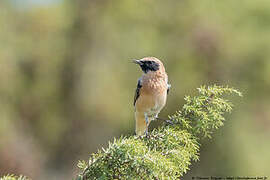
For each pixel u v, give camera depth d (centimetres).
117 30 2481
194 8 2416
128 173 507
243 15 2391
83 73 2453
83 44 2517
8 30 2409
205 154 1950
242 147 1969
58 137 2391
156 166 496
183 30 2381
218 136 1959
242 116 2034
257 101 2156
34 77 2442
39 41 2488
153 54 2342
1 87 2266
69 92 2455
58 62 2494
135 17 2477
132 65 2372
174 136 560
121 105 2311
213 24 2342
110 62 2434
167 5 2453
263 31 2327
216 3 2423
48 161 2294
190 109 595
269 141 2003
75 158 2339
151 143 563
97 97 2366
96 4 2533
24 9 2508
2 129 2123
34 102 2388
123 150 504
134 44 2409
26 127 2316
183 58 2303
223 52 2273
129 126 2264
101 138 2319
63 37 2533
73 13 2550
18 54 2383
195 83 2198
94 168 514
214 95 600
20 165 2092
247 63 2253
